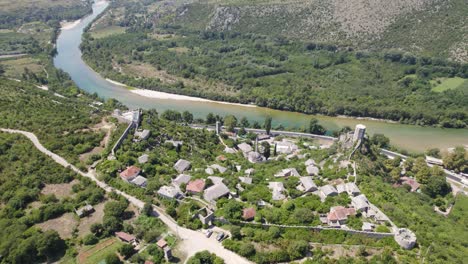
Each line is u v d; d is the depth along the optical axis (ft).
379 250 366.43
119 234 377.71
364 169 509.76
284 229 389.19
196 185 453.58
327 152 586.86
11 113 630.33
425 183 561.43
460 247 388.37
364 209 416.05
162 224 397.19
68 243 368.27
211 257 350.43
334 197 439.22
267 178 507.71
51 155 517.96
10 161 488.02
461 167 612.29
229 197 442.91
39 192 436.76
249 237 377.91
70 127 593.01
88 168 497.05
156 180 468.34
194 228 391.04
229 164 550.36
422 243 372.79
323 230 386.52
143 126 619.26
